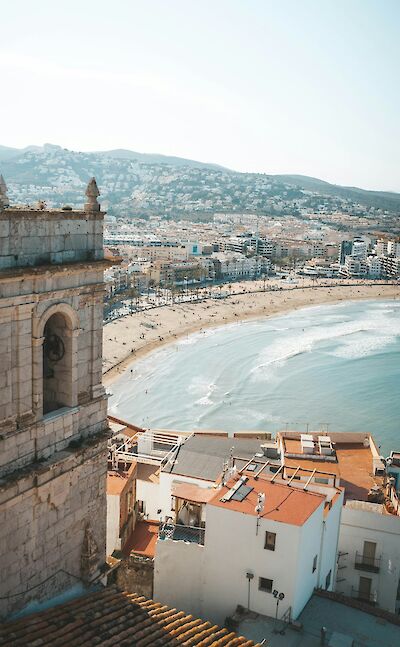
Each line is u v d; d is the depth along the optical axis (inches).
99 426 1397.6
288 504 1843.0
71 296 1262.3
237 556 1792.6
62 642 1180.5
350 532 2231.8
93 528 1419.8
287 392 7613.2
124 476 2330.2
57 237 1238.9
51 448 1267.2
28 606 1263.5
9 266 1141.1
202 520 2031.3
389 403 7194.9
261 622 1728.6
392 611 2224.4
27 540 1240.2
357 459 3120.1
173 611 1421.0
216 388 7770.7
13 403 1175.6
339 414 6811.0
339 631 1713.8
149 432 3432.6
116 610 1342.3
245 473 2114.9
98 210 1328.7
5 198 1128.2
